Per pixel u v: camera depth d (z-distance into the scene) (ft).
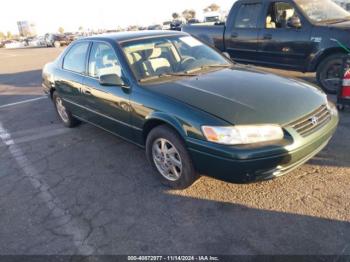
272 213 9.64
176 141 10.38
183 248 8.73
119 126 13.23
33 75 39.81
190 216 9.93
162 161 11.46
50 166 14.26
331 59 19.45
